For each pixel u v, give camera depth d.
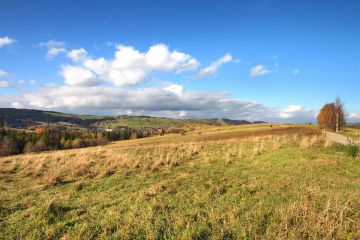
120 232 6.28
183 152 20.77
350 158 14.76
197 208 7.73
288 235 5.79
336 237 5.73
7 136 88.81
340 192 8.59
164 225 6.59
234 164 15.16
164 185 10.59
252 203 8.23
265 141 25.88
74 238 6.12
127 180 12.20
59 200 9.33
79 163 15.55
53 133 115.38
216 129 120.44
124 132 149.62
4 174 14.25
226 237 6.00
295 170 12.57
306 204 7.05
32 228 6.84
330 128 80.44
